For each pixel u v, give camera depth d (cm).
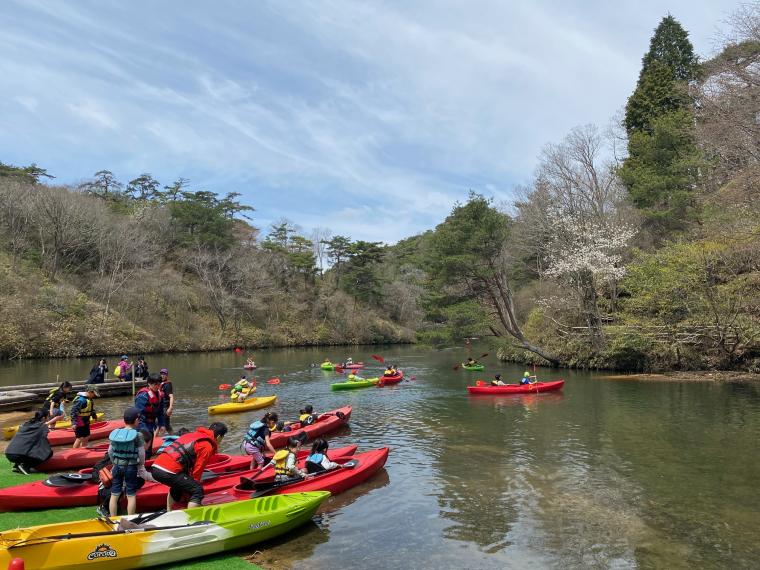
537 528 843
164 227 6538
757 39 2244
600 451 1322
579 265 3153
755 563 715
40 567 580
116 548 630
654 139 4097
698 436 1458
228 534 718
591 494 1003
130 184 8612
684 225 3688
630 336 2922
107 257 5431
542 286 3853
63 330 4391
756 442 1379
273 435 1342
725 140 2297
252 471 987
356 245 7500
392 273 8562
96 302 5012
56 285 4803
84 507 833
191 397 2319
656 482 1072
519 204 4462
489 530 836
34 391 2111
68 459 1055
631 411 1847
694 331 2820
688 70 4522
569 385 2564
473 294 3275
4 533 588
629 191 4225
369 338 7100
